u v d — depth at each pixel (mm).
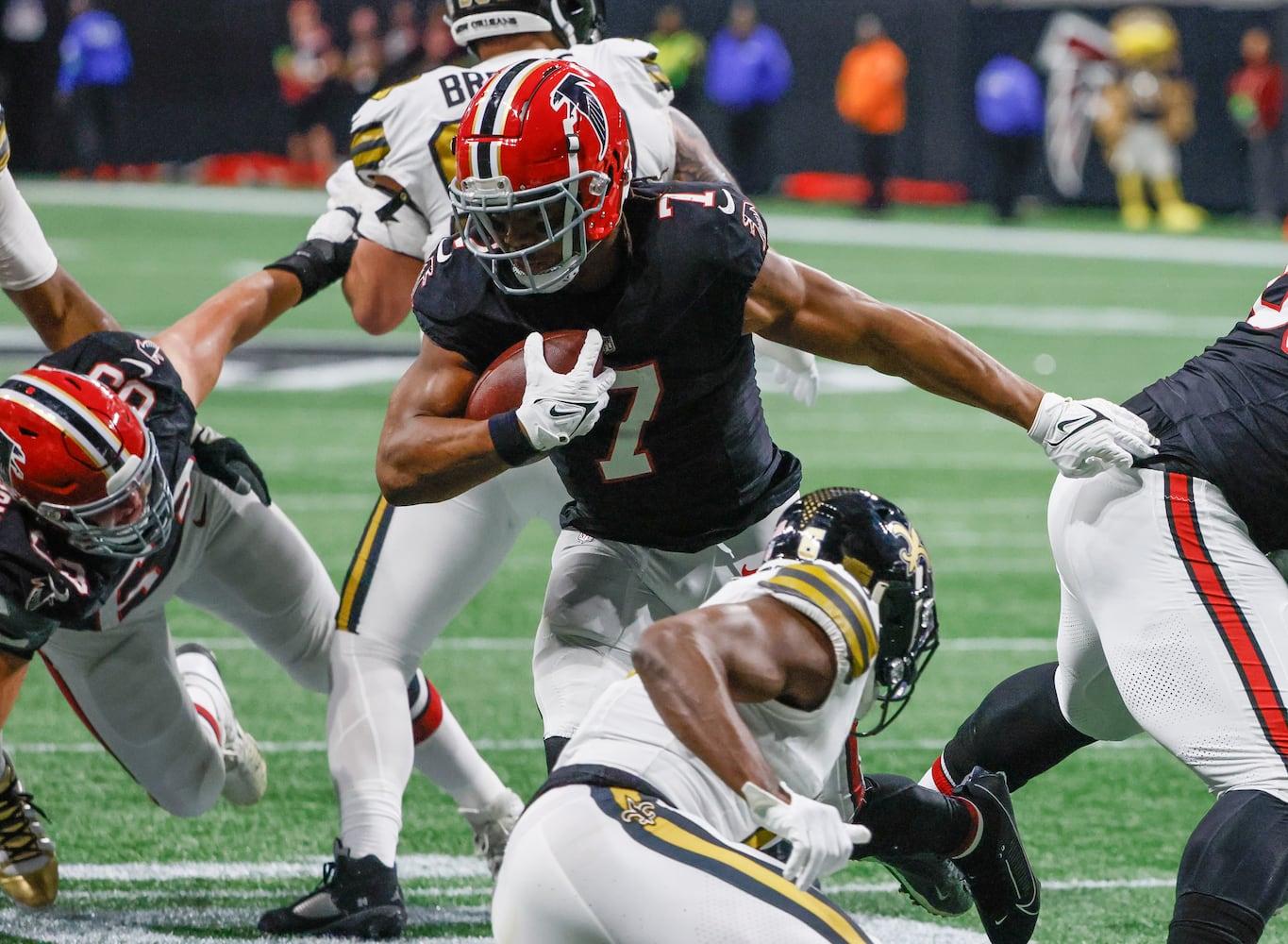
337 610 13422
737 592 8930
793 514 9180
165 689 12516
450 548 12703
